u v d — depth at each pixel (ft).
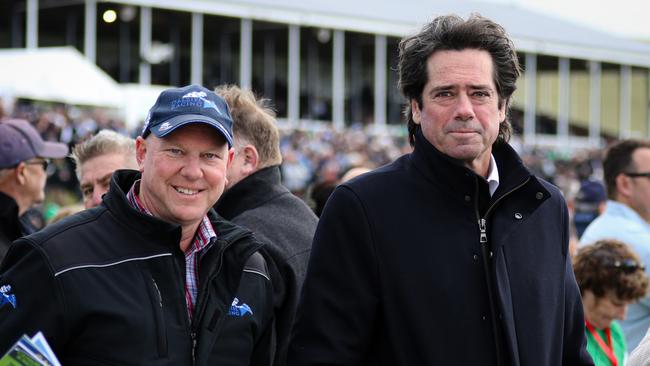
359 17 88.99
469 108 8.37
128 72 90.22
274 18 82.53
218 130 8.13
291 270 9.98
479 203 8.64
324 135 81.05
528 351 8.31
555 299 8.68
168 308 7.92
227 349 8.19
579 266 12.43
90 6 70.18
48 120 51.98
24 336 6.98
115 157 12.48
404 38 9.07
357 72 101.86
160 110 8.18
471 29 8.49
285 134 77.15
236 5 79.87
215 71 96.53
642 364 9.30
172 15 81.61
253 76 99.40
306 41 98.32
